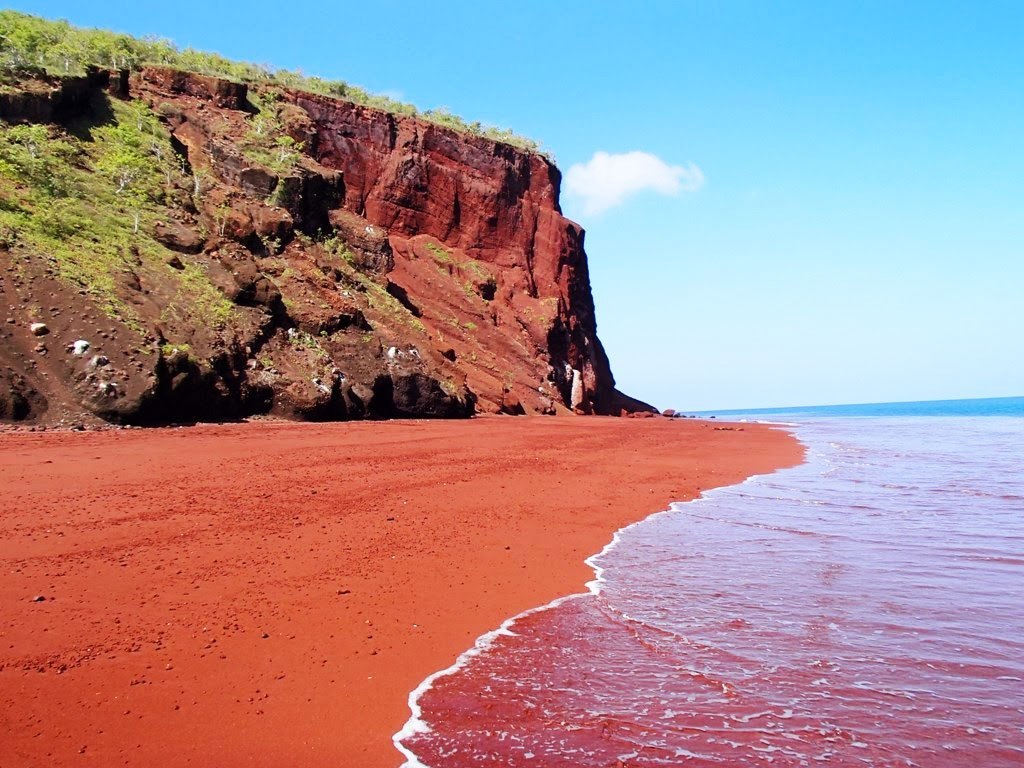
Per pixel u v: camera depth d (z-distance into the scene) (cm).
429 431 2284
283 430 2028
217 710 438
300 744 404
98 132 2856
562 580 755
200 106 3572
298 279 2828
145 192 2675
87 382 1789
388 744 407
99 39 3716
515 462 1658
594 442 2272
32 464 1218
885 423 5553
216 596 637
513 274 5222
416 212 4984
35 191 2284
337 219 3759
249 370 2323
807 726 423
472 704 458
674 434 2947
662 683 489
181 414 2017
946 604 653
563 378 5022
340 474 1320
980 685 477
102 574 673
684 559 844
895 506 1216
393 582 711
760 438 3044
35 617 561
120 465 1262
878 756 384
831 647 552
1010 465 1902
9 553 718
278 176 3269
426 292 4431
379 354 2836
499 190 5319
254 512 965
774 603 667
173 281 2333
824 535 973
